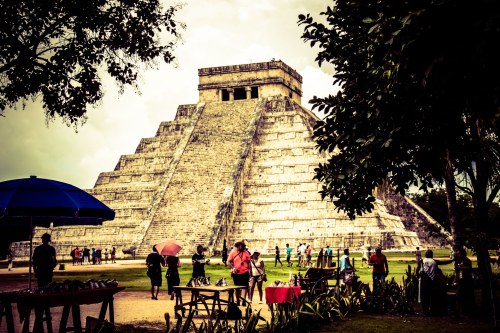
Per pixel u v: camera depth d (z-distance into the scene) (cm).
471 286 1731
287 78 8794
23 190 1366
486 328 1495
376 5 1000
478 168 1574
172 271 2241
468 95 891
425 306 1766
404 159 1341
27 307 1135
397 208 7956
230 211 6862
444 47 802
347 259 2050
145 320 1708
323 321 1614
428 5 807
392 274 3388
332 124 1412
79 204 1404
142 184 7800
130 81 2080
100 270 4262
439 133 1134
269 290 1645
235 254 1861
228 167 7338
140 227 6844
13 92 1900
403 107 1129
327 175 1516
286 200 6988
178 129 8519
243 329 1297
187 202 7006
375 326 1562
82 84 1978
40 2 1773
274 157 7594
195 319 1733
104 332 1148
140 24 1989
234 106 8400
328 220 6675
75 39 1928
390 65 1002
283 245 6688
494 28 754
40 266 1741
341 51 1385
